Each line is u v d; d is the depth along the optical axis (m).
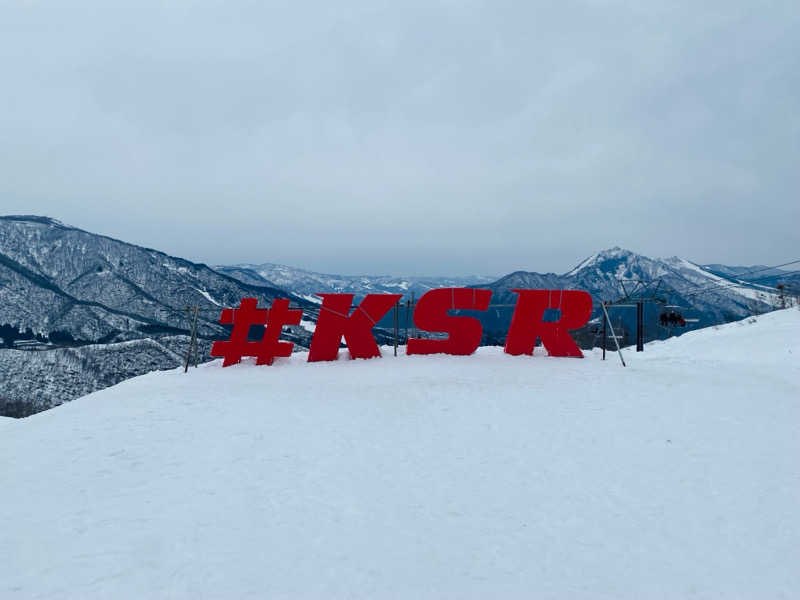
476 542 7.17
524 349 20.62
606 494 8.73
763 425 12.27
